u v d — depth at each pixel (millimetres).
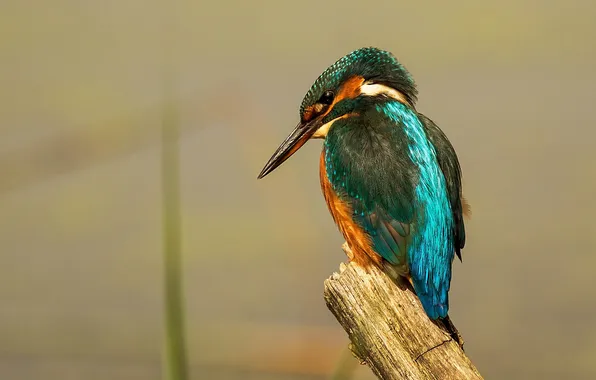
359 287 5945
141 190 15719
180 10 21078
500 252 13406
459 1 20953
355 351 6160
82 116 17219
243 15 21062
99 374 11180
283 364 11195
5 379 10914
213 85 18453
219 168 16156
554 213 14383
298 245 13766
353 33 20375
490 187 15352
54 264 13484
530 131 17172
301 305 12438
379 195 7191
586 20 20656
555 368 10867
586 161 16000
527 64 19484
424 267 7000
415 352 5738
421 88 19031
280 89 18391
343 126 7664
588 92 18453
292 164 15789
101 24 20953
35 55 20094
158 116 16859
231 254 13633
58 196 15578
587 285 12469
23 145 16328
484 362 11000
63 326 12102
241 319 12055
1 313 12242
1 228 14500
